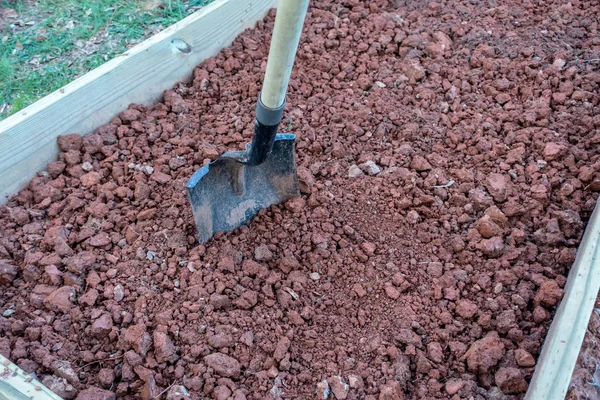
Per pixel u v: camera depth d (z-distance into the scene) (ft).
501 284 6.41
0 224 6.84
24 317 5.97
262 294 6.35
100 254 6.61
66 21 10.17
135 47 8.15
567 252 6.62
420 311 6.27
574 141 8.22
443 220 7.25
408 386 5.66
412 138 8.26
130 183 7.42
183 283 6.33
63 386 5.32
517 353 5.71
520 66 9.34
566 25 10.33
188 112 8.57
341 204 7.41
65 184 7.39
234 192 7.01
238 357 5.75
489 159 8.01
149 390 5.32
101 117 7.97
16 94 8.79
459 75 9.34
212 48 9.37
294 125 8.41
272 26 10.12
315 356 5.88
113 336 5.80
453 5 10.89
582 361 5.57
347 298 6.45
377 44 9.86
